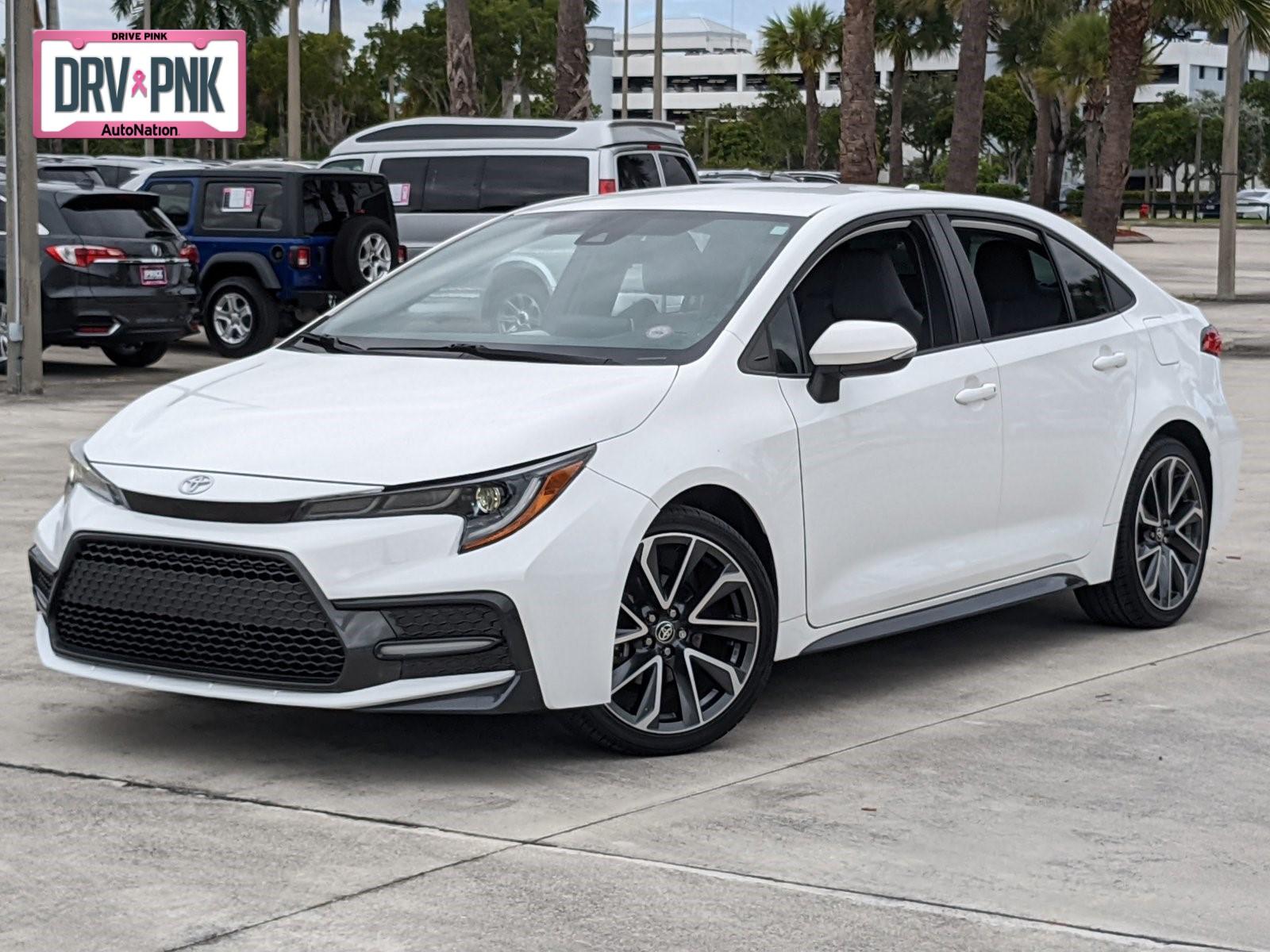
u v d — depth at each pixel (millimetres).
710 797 4816
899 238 6219
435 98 92625
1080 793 4906
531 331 5754
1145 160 110438
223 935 3785
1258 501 10117
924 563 5980
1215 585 7918
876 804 4770
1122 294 7059
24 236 14930
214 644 4855
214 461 4961
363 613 4688
